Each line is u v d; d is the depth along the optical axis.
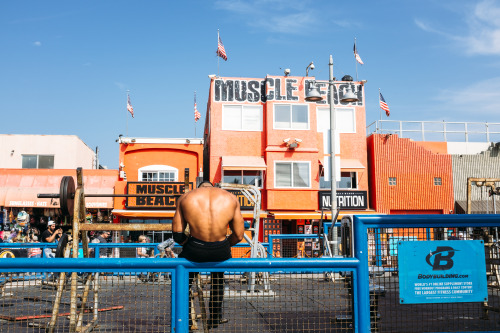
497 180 9.92
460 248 4.26
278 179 26.17
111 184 26.20
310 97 20.08
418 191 27.17
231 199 4.08
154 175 26.98
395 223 4.31
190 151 27.31
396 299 4.48
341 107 27.55
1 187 25.30
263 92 27.25
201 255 3.84
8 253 12.20
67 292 7.49
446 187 27.41
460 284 4.22
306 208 26.06
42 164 28.47
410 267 4.21
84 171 26.53
